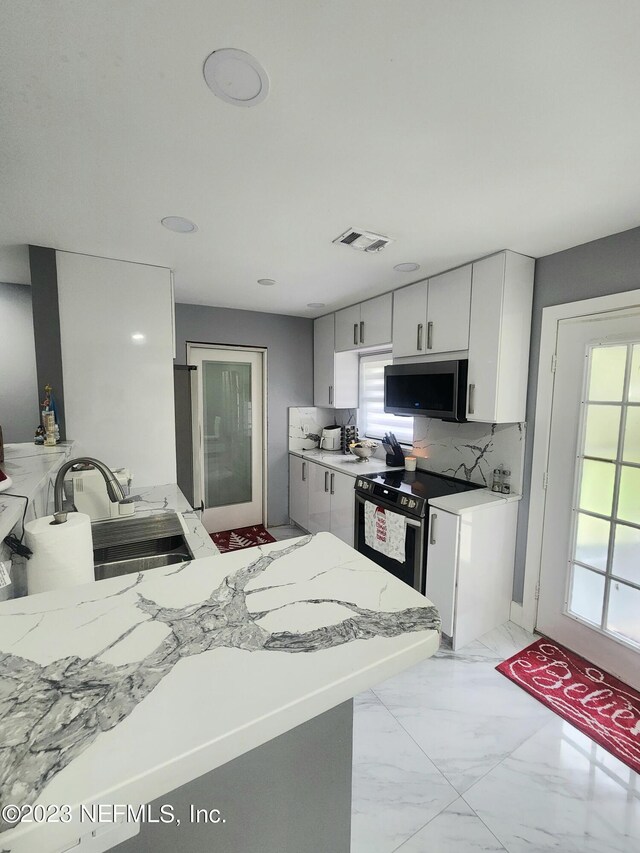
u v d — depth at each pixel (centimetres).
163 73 94
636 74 95
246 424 398
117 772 36
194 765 39
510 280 216
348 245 204
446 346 249
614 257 192
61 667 48
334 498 331
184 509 200
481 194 154
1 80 95
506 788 145
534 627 237
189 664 49
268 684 47
